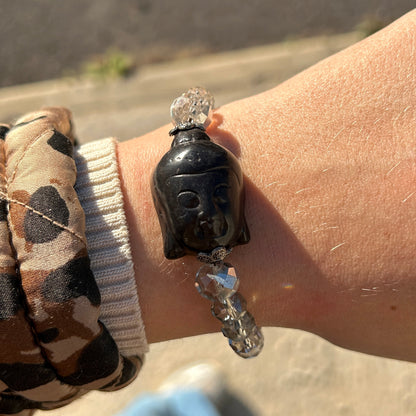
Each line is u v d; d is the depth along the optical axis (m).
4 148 0.12
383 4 0.52
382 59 0.12
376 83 0.12
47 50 0.55
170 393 0.21
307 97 0.12
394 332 0.12
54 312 0.10
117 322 0.12
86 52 0.54
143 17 0.56
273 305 0.12
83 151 0.13
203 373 0.21
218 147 0.11
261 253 0.12
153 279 0.12
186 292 0.12
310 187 0.12
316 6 0.53
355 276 0.11
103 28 0.56
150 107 0.45
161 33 0.55
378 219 0.11
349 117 0.12
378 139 0.12
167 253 0.11
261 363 0.21
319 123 0.12
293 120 0.12
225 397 0.20
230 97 0.46
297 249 0.12
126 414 0.20
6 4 0.60
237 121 0.13
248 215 0.12
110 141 0.13
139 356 0.13
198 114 0.12
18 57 0.55
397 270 0.11
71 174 0.11
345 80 0.12
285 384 0.20
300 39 0.51
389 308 0.11
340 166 0.12
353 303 0.11
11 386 0.11
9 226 0.11
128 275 0.12
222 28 0.54
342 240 0.11
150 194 0.12
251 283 0.12
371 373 0.20
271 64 0.48
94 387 0.11
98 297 0.11
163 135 0.13
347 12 0.52
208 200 0.10
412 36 0.12
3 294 0.10
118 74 0.49
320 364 0.20
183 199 0.10
